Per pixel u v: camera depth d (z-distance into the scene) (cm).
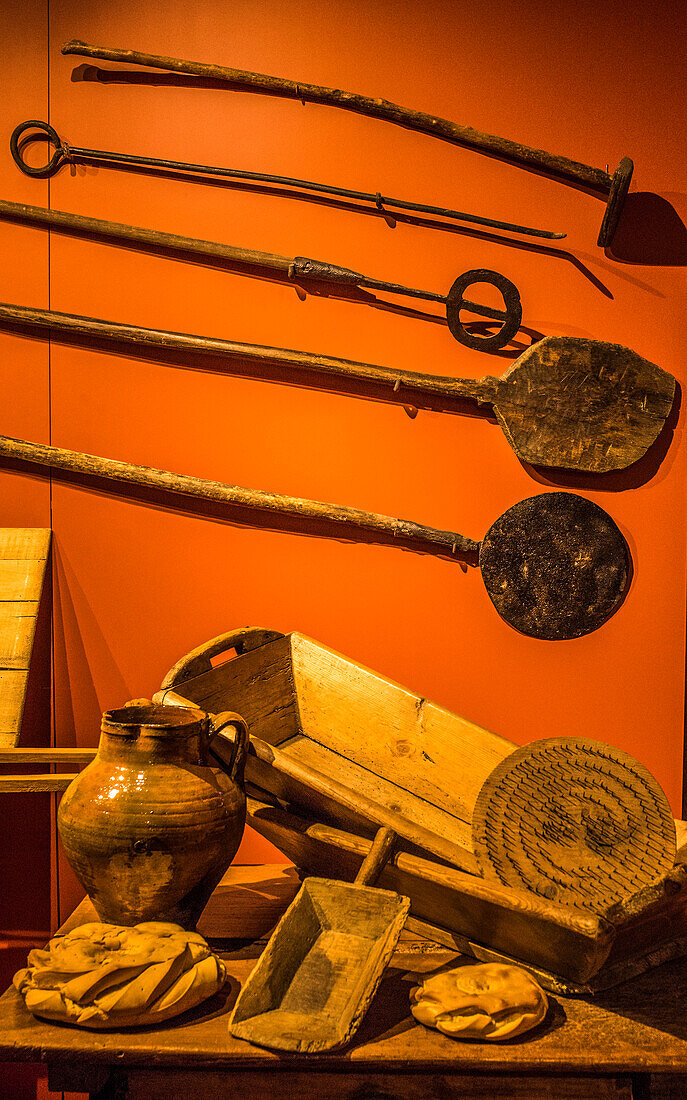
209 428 183
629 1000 120
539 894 115
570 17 181
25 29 180
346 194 178
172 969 110
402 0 180
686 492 184
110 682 186
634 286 182
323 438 183
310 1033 105
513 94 181
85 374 183
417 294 176
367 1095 111
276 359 178
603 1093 110
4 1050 103
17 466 184
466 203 182
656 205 182
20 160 180
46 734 186
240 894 154
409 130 181
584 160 182
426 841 120
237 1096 112
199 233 182
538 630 182
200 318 182
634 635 185
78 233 181
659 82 181
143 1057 103
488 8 181
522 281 182
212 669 154
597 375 178
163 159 180
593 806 124
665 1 181
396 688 161
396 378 177
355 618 185
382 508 184
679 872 118
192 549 185
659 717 185
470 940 132
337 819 133
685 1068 104
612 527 181
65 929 135
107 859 117
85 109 181
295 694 170
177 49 180
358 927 118
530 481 184
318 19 180
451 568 184
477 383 177
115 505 184
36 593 174
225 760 131
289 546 184
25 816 188
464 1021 106
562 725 185
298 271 175
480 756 153
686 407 183
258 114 181
